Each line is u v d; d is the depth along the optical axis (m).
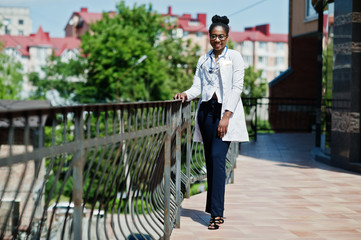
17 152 1.53
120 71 39.34
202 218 4.46
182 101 3.94
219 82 3.99
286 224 4.27
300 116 17.23
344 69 7.93
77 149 1.99
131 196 3.06
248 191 5.88
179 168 4.03
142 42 41.06
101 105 2.20
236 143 7.85
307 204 5.16
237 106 3.98
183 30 85.31
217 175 4.03
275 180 6.74
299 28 16.89
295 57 17.42
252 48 93.88
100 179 2.37
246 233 3.94
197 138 4.18
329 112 8.80
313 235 3.91
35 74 46.62
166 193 3.47
